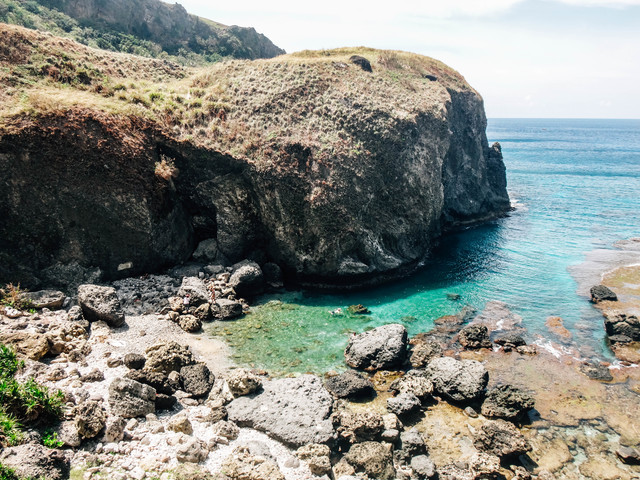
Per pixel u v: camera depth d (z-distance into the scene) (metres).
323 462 17.91
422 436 21.30
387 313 34.44
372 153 43.88
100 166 33.62
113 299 28.48
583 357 28.80
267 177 39.00
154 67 53.41
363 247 40.72
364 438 20.41
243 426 20.48
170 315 30.39
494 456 19.34
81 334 25.31
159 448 17.72
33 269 31.00
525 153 166.25
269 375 25.23
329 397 22.38
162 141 38.25
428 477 18.38
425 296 37.97
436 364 25.72
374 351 27.09
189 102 43.41
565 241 54.69
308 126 43.50
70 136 33.12
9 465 14.40
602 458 20.30
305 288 39.22
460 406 23.77
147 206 35.06
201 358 26.56
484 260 47.50
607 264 46.22
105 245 33.56
